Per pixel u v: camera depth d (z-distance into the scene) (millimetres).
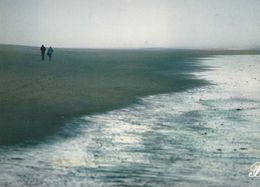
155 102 24141
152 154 13055
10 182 10156
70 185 10102
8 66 46969
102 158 12500
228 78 42094
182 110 21734
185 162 12227
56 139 14609
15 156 12328
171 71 48969
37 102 21609
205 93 29266
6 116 17906
